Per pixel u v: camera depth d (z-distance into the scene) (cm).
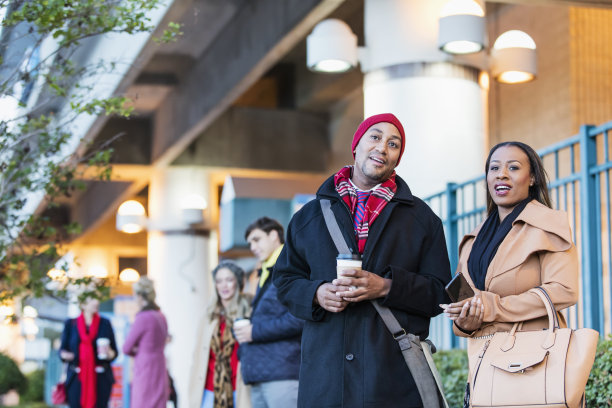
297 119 2250
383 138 474
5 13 704
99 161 858
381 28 1205
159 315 1033
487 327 443
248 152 2238
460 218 1025
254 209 1864
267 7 1440
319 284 456
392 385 444
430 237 477
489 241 468
